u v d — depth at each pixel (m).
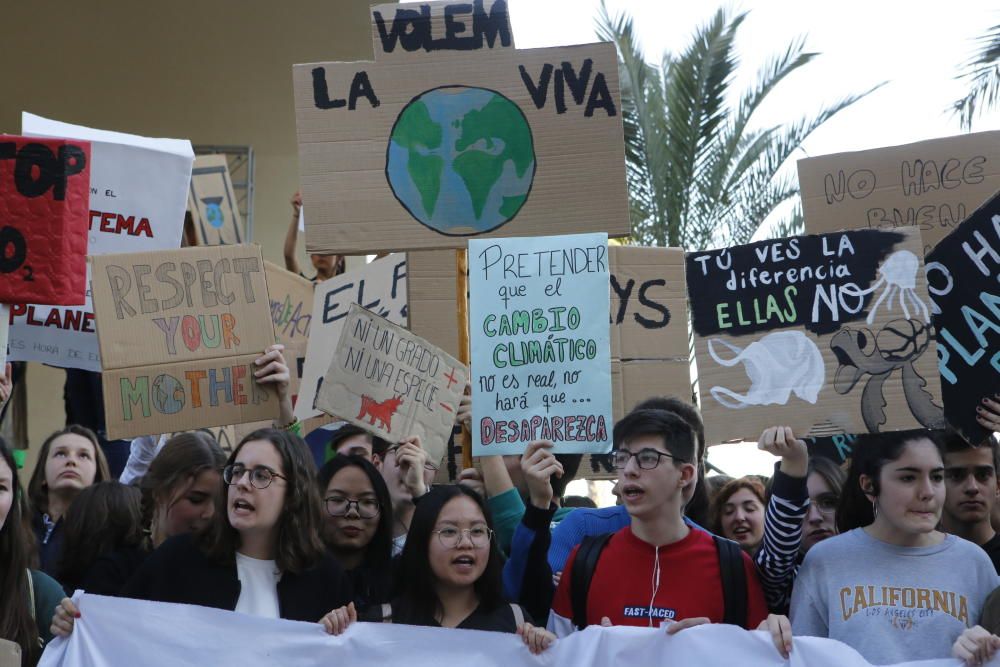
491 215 6.19
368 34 14.60
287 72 14.56
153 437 7.03
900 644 4.50
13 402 13.08
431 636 4.59
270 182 14.52
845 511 5.11
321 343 7.12
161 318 5.57
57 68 14.32
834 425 5.15
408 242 6.17
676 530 4.74
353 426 6.52
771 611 4.91
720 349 5.29
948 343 5.46
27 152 5.51
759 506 6.26
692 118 15.77
